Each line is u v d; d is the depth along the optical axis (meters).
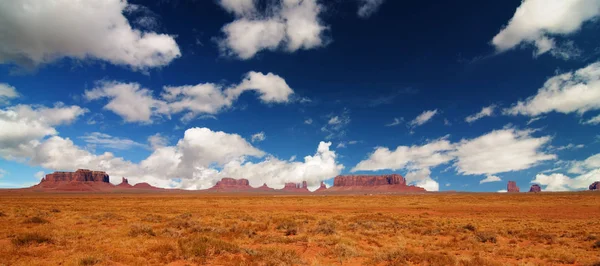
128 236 18.84
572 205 55.81
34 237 15.95
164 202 71.62
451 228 26.44
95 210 42.72
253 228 25.00
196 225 23.86
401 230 24.73
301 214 39.53
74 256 13.23
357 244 18.33
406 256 14.81
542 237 21.86
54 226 22.78
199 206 56.75
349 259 14.77
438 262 13.77
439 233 23.78
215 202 72.88
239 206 57.56
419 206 56.97
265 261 13.16
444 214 41.84
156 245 15.45
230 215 36.28
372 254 15.65
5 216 29.83
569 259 15.20
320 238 19.64
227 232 21.70
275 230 24.66
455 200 75.81
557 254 16.16
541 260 15.49
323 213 42.34
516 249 17.64
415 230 24.55
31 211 36.84
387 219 33.56
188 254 13.73
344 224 28.31
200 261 13.05
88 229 21.80
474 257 15.29
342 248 16.00
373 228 25.64
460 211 46.66
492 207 53.06
